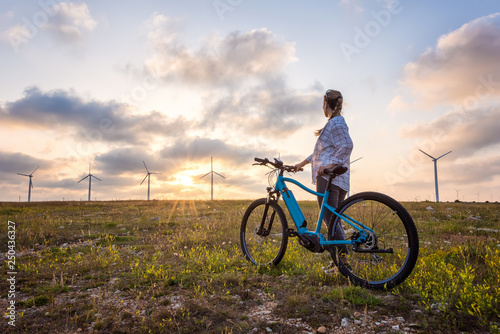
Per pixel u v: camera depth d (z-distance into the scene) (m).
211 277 3.47
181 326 2.34
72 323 2.47
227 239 5.93
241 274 3.56
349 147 3.34
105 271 3.98
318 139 3.63
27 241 6.35
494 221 8.40
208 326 2.29
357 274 3.27
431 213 10.22
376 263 3.50
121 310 2.69
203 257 4.32
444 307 2.42
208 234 6.50
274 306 2.70
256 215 4.63
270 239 5.56
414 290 2.80
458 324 2.23
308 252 4.55
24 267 4.21
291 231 3.75
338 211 3.34
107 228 8.38
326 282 3.23
